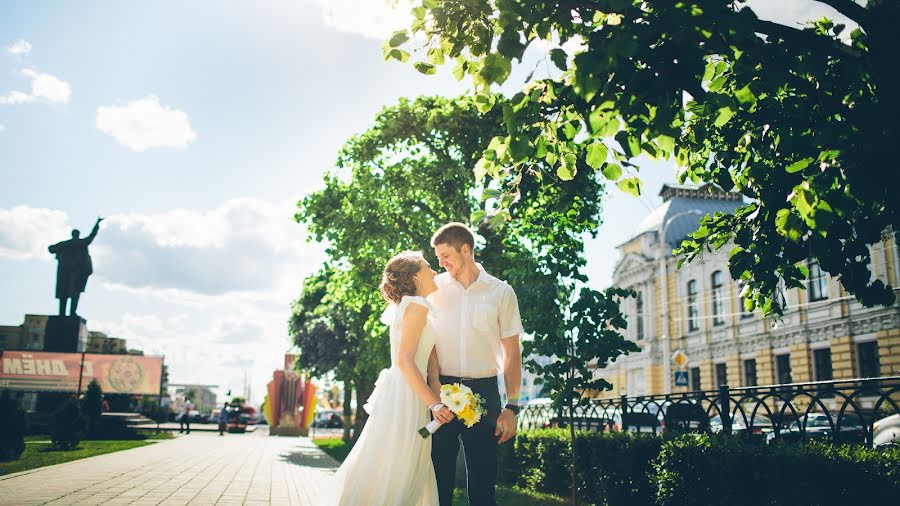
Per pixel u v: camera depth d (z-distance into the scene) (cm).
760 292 530
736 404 605
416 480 372
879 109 383
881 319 2312
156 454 1706
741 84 430
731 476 527
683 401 698
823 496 435
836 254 411
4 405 1437
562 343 725
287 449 2264
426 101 1551
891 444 437
